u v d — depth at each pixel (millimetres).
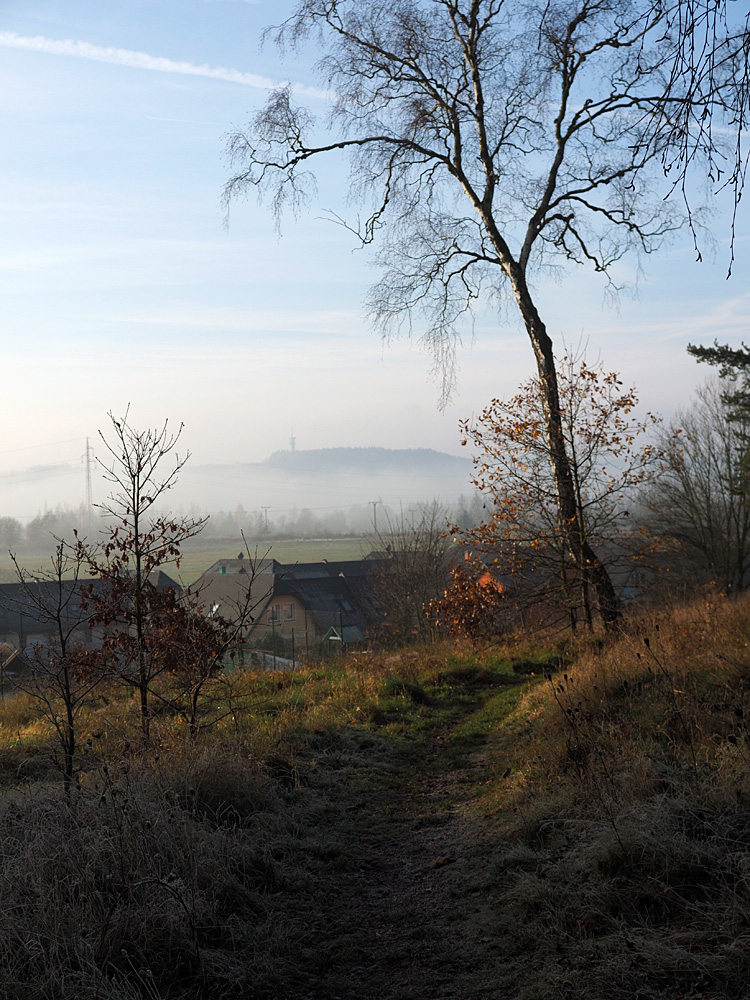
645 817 4578
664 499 31297
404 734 9484
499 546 15711
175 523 8664
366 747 8766
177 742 6836
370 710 10320
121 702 10477
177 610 8688
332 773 7613
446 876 5184
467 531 15914
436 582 36281
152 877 4387
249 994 3869
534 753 7059
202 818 5668
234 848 5180
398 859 5664
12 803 5461
